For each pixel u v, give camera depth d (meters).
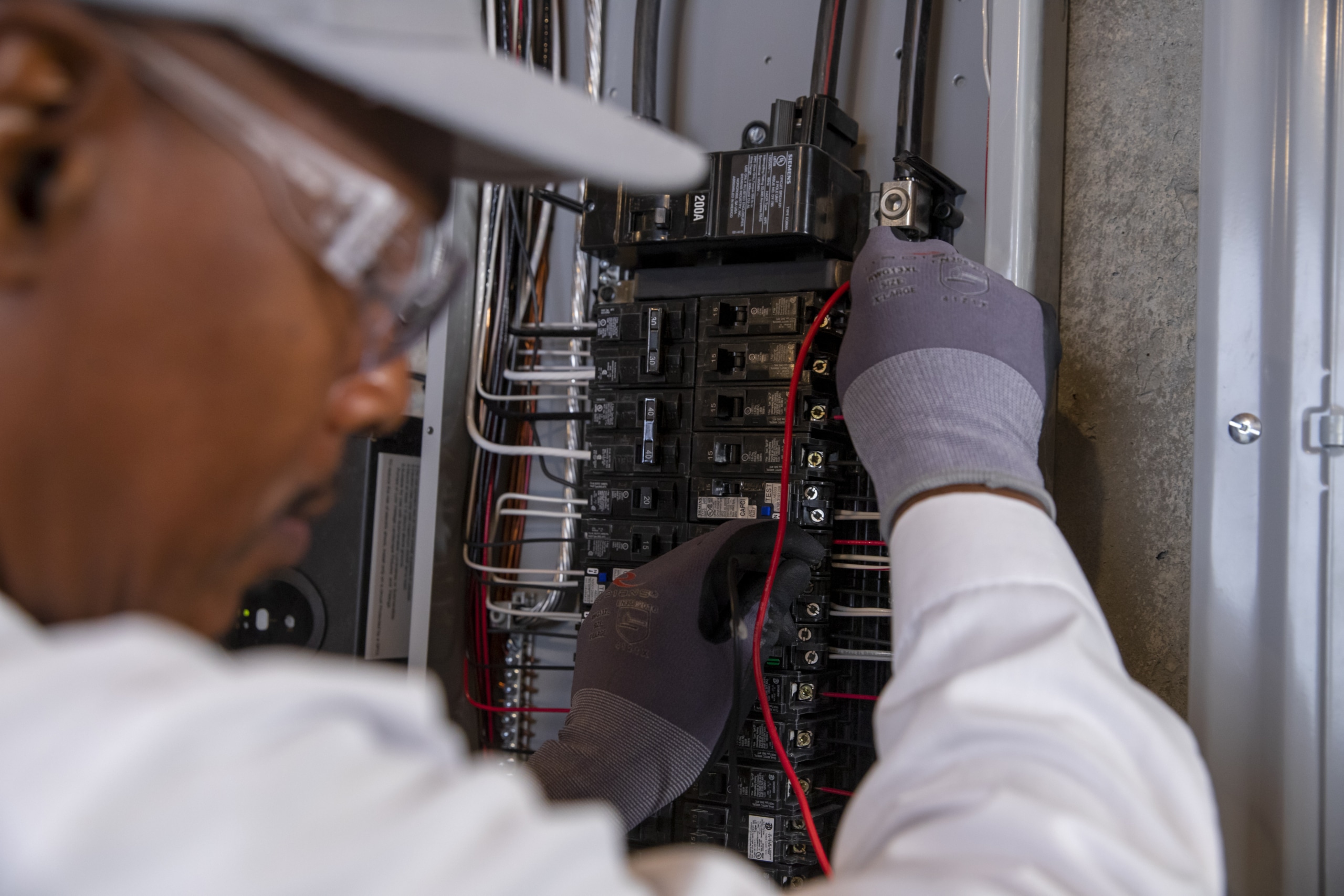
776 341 1.14
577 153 0.35
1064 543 0.59
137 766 0.24
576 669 1.05
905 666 0.53
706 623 0.98
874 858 0.43
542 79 0.34
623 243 1.18
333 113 0.33
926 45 1.20
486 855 0.27
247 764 0.26
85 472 0.30
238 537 0.34
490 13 1.44
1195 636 1.02
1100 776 0.42
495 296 1.47
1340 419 0.94
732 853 0.95
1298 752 0.95
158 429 0.30
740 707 0.95
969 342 0.79
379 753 0.30
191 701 0.26
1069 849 0.38
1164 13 1.20
